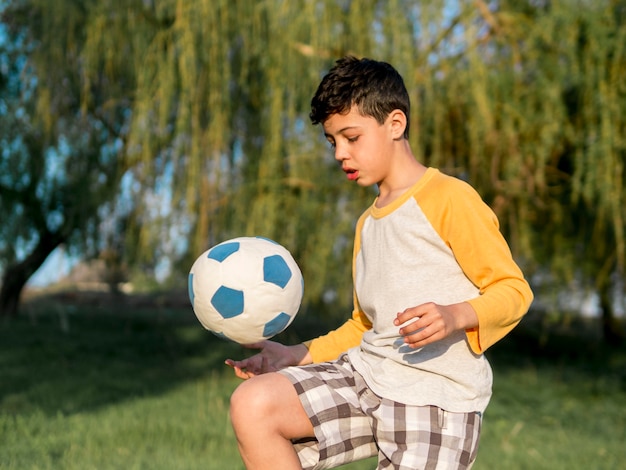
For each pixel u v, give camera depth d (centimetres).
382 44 587
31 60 760
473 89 593
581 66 614
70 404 533
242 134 707
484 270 179
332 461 179
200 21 608
